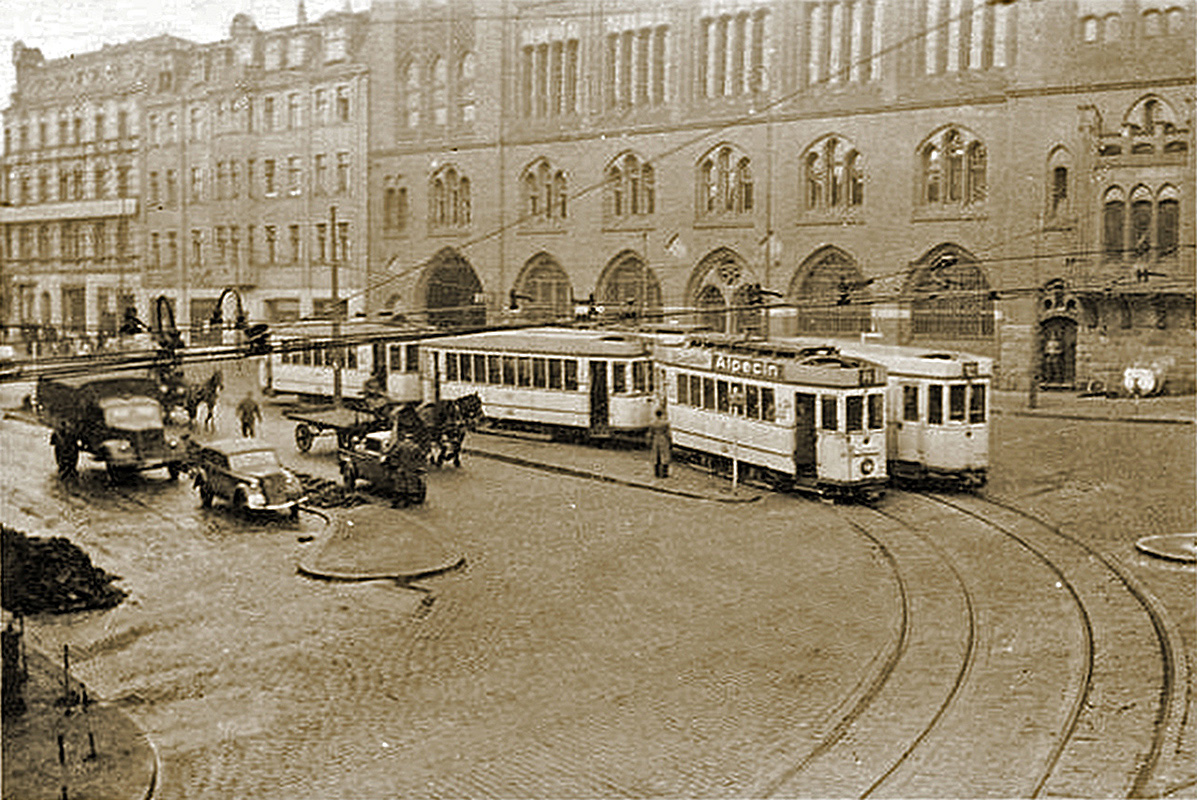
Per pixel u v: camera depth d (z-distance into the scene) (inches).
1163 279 1549.0
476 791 415.5
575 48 1989.4
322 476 1083.3
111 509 933.2
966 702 480.7
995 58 1672.0
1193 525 791.7
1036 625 581.6
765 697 502.6
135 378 1125.1
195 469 972.6
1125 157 1569.9
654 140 1945.1
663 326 1407.5
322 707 510.9
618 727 474.3
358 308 2110.0
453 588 701.9
